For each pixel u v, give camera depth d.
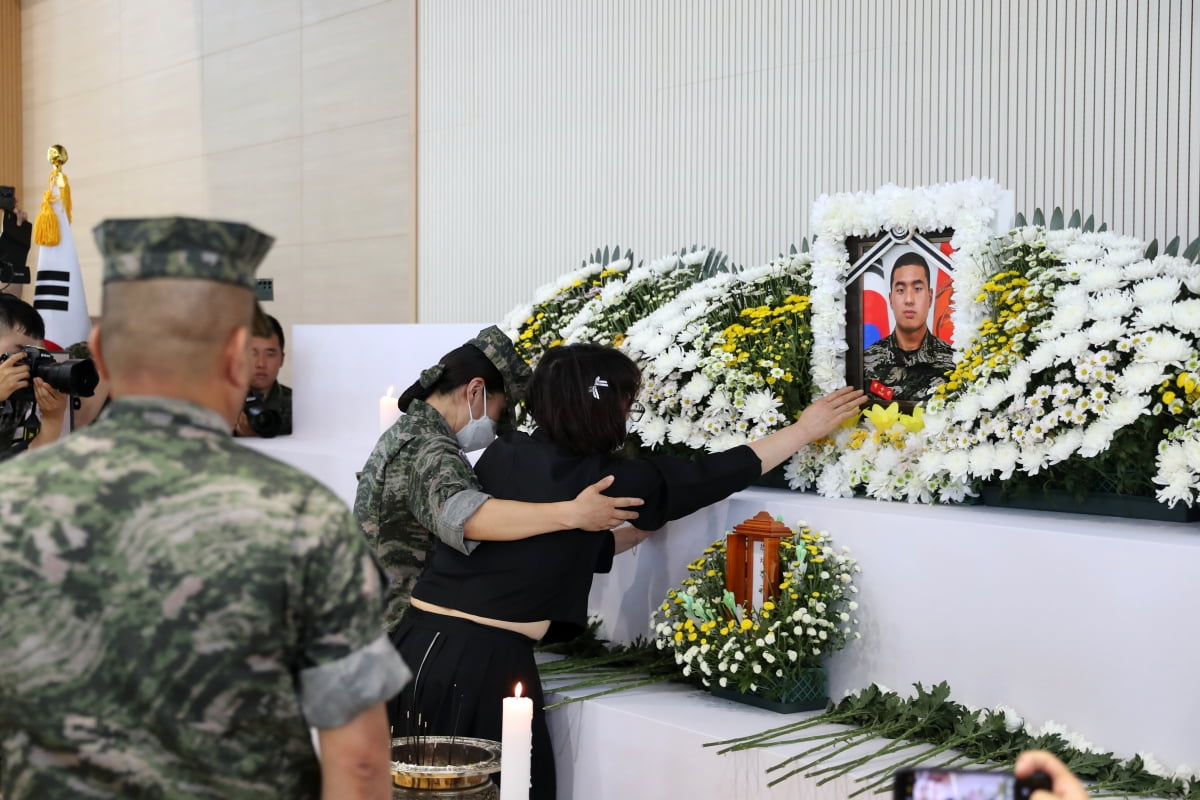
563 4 5.31
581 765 2.72
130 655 1.24
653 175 4.97
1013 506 2.73
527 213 5.48
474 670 2.57
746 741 2.38
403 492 2.86
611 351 2.68
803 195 4.45
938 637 2.51
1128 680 2.23
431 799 2.26
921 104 4.09
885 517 2.61
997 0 3.89
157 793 1.24
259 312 1.53
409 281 6.06
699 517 2.98
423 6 5.98
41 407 3.46
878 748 2.37
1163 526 2.41
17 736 1.27
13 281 5.11
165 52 7.71
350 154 6.40
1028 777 1.12
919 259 2.87
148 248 1.32
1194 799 2.05
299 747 1.32
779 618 2.63
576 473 2.61
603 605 3.25
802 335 3.06
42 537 1.25
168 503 1.26
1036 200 3.82
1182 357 2.33
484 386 2.95
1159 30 3.52
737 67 4.66
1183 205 3.48
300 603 1.27
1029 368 2.52
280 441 4.93
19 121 9.20
